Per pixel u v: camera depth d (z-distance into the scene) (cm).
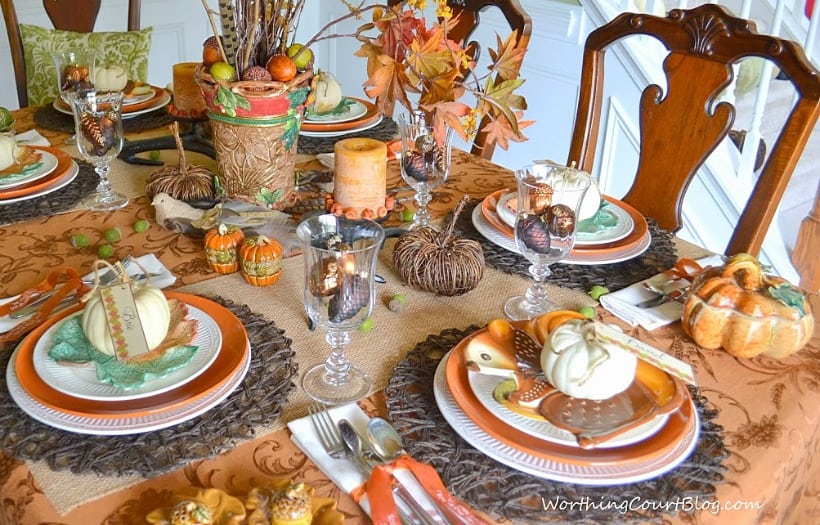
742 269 102
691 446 80
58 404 81
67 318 96
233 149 132
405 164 130
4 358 91
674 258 126
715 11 144
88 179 148
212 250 115
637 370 89
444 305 111
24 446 78
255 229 125
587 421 82
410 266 112
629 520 72
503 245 127
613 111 269
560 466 77
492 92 124
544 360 86
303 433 82
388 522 69
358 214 133
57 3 231
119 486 74
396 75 121
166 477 76
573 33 279
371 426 82
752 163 250
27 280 113
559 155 302
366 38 124
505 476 76
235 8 125
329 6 370
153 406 82
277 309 108
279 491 70
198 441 80
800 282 269
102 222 133
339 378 92
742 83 321
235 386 87
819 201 263
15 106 302
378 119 183
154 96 192
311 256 86
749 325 97
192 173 140
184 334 94
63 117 182
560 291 117
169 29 331
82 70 162
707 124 147
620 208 141
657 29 152
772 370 98
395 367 93
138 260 117
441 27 119
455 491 75
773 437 85
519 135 127
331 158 161
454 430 82
